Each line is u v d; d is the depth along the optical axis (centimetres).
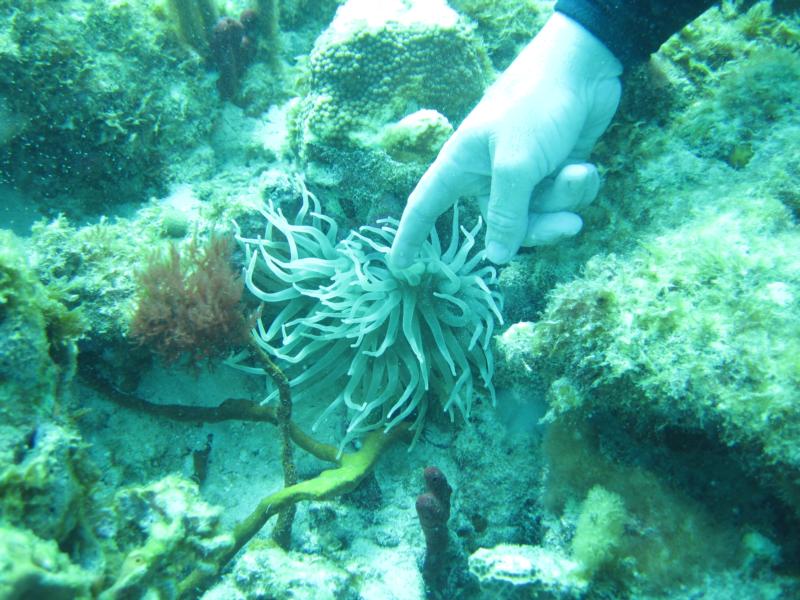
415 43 47
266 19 58
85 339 43
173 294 40
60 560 28
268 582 38
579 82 36
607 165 42
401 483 48
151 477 45
